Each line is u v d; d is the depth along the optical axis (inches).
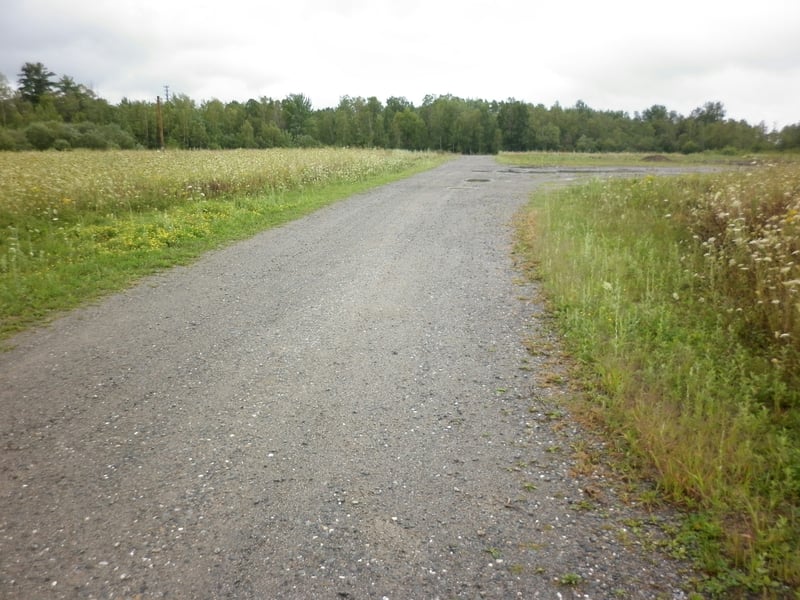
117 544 102.6
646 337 188.2
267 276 285.4
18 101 3289.9
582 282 250.7
